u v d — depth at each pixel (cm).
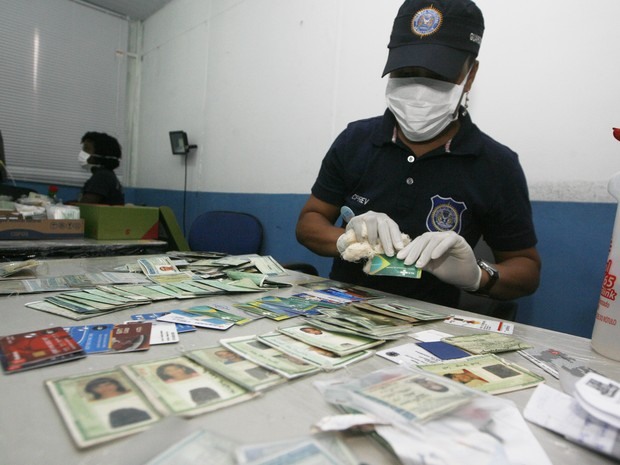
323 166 124
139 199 361
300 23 201
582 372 46
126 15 356
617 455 29
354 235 88
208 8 271
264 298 74
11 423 28
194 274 93
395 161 109
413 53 92
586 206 110
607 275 54
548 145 117
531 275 99
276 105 215
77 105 336
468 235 108
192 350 44
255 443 27
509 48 125
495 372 44
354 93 174
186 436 27
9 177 305
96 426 28
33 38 310
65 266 99
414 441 27
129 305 62
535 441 30
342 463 25
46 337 45
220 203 255
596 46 107
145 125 354
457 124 108
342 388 35
